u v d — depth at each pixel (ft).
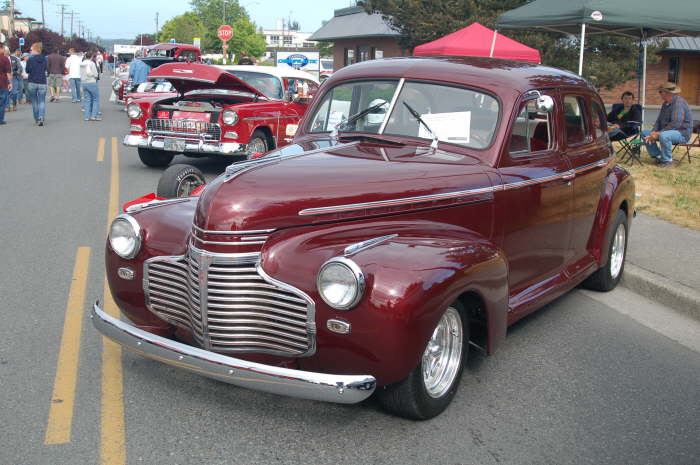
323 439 11.86
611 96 112.37
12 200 30.19
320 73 112.47
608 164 20.06
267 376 10.77
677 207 31.27
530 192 15.57
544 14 42.45
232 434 11.91
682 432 12.75
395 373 11.16
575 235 18.43
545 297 16.61
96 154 44.62
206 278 11.76
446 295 11.42
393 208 12.87
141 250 13.33
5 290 18.78
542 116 16.44
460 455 11.56
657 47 69.72
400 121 15.61
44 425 12.01
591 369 15.44
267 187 12.04
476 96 15.37
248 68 42.42
